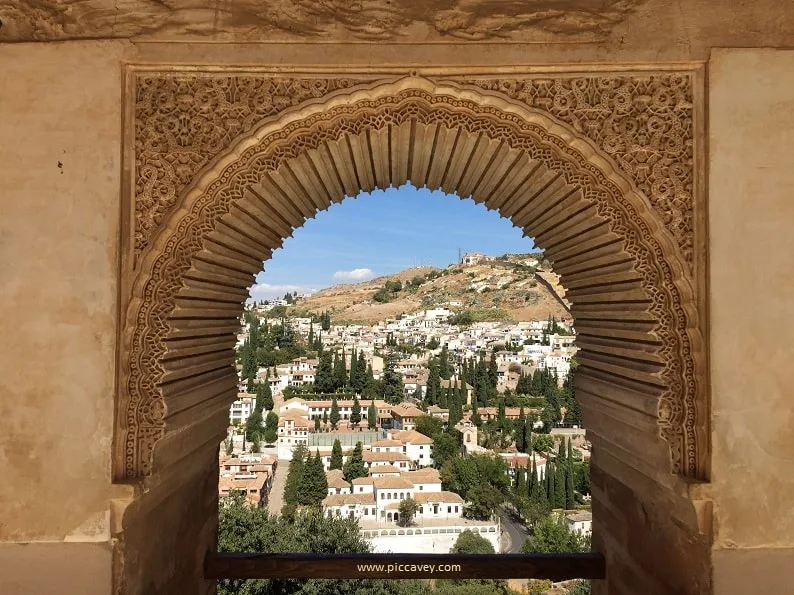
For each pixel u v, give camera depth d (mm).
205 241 2908
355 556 3932
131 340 2748
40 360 2684
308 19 2910
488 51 2920
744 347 2766
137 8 2863
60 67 2789
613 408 3453
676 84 2939
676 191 2881
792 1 2912
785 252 2801
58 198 2738
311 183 3576
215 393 3689
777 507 2699
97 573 2602
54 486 2639
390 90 2926
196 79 2910
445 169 3705
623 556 3629
